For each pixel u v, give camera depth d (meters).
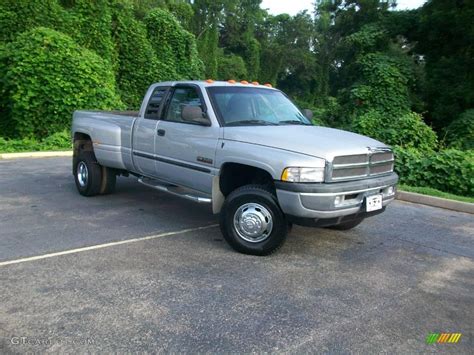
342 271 4.73
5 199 7.31
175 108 6.12
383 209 5.30
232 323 3.53
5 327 3.34
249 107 5.80
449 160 9.30
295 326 3.52
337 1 23.61
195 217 6.64
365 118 14.84
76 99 14.22
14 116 13.84
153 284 4.18
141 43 21.33
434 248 5.68
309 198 4.54
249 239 5.01
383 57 17.78
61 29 16.83
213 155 5.35
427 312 3.87
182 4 38.28
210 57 50.50
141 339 3.24
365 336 3.42
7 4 15.73
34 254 4.84
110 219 6.36
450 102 17.19
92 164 7.51
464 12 16.64
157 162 6.27
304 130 5.38
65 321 3.46
